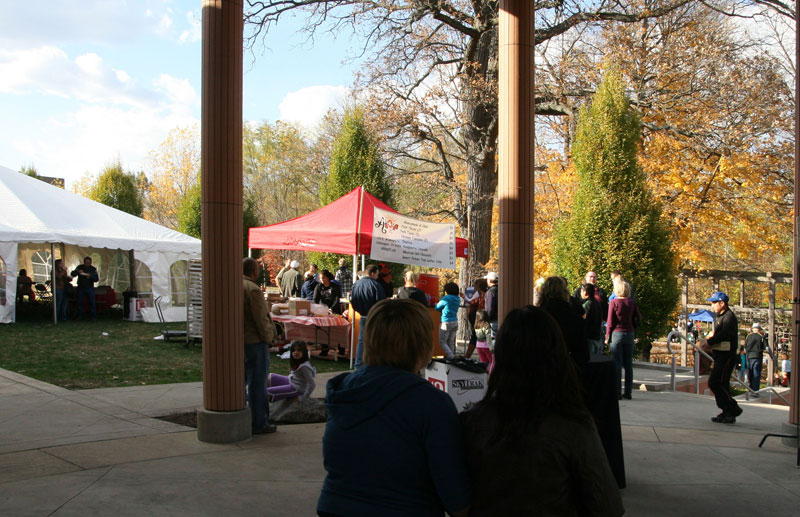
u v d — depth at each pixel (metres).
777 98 19.22
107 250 22.75
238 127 5.86
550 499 1.90
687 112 18.70
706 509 4.51
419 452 2.03
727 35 20.31
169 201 47.47
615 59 19.20
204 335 5.95
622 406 8.85
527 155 6.12
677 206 19.28
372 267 10.76
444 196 24.44
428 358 2.24
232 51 5.79
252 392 6.43
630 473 5.35
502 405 2.02
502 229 6.18
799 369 6.38
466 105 18.78
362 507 2.00
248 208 29.80
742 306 18.73
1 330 14.85
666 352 18.73
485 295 11.31
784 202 19.98
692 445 6.39
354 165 21.77
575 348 4.62
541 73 19.27
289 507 4.29
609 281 14.92
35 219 17.30
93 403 7.52
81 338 14.03
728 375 7.73
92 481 4.67
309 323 11.95
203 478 4.84
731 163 18.14
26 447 5.55
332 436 2.10
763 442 6.40
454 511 2.00
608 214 15.12
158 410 7.27
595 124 15.43
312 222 12.62
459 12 17.05
